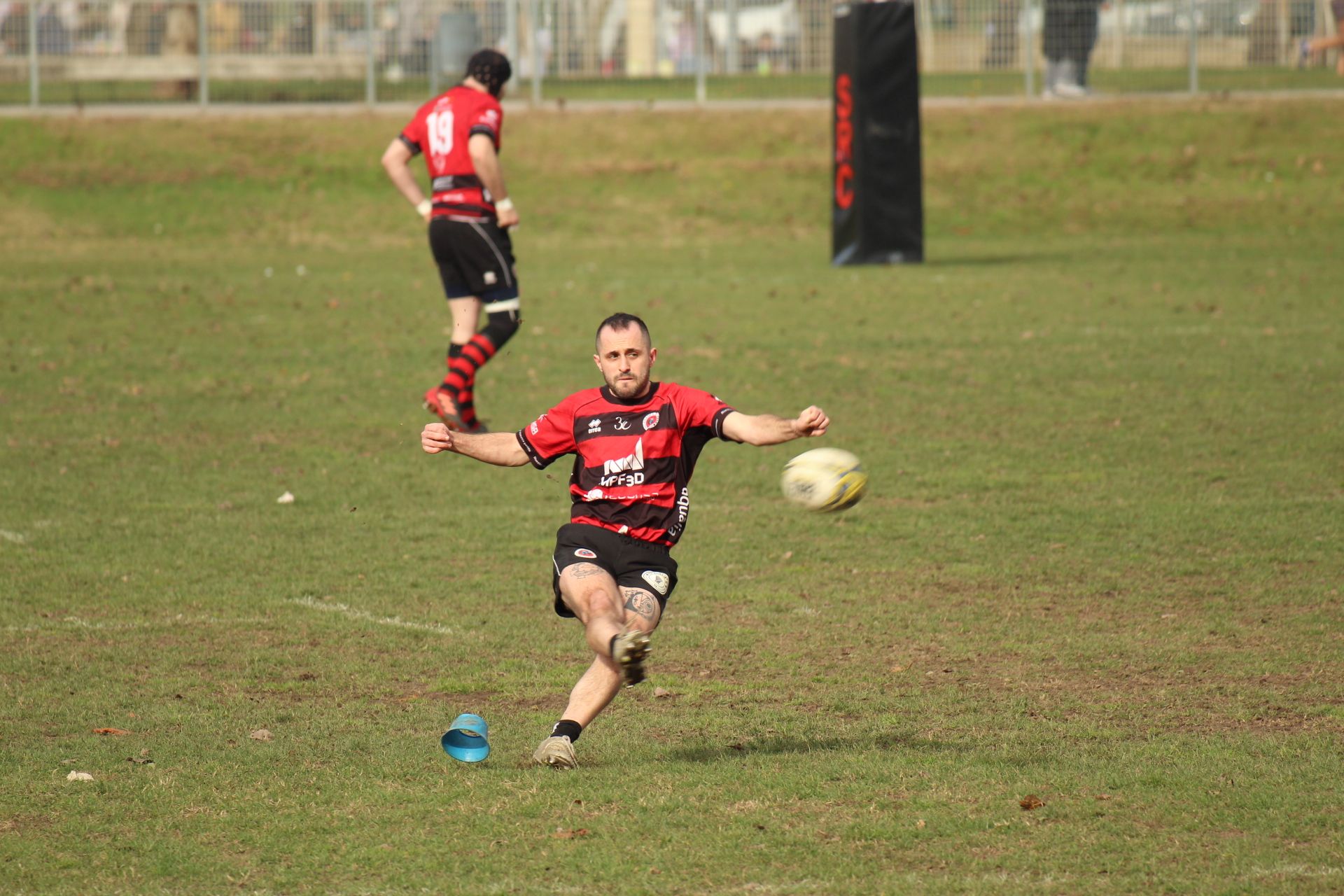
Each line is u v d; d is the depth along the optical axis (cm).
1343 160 10600
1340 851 1620
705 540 3250
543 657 2478
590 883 1559
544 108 11594
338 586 2914
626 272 8244
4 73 11431
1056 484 3694
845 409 4616
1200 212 10062
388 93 11656
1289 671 2348
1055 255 8769
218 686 2323
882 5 8275
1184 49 11794
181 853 1645
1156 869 1577
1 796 1830
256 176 10425
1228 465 3866
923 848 1642
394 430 4397
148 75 11488
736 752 1998
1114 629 2602
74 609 2752
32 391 4931
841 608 2752
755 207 10281
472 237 4297
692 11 11738
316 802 1800
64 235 9494
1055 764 1920
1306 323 6100
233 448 4159
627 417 1903
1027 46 11731
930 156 10831
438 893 1537
